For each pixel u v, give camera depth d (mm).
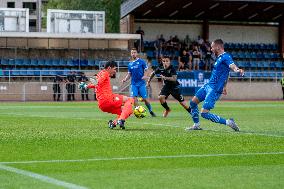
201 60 70000
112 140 16484
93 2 105188
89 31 74625
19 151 13695
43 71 63031
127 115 20641
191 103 20656
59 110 38062
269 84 67250
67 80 59656
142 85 30922
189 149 14250
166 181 9719
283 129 21672
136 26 73625
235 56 74000
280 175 10406
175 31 74625
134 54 30609
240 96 66250
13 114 32562
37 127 21891
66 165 11414
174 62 69875
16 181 9547
